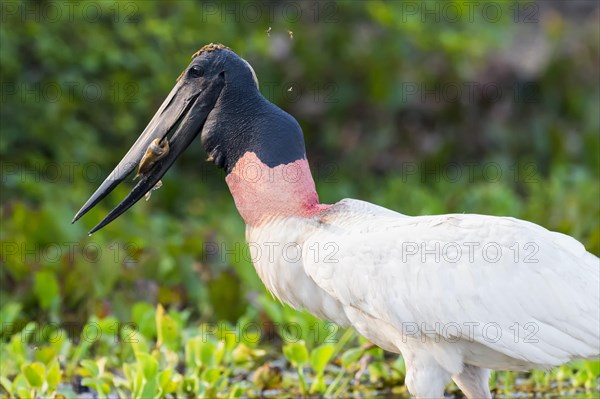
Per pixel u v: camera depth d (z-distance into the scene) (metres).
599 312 7.11
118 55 16.11
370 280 7.40
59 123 15.91
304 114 18.50
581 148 19.48
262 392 9.57
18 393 8.85
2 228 13.16
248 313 11.33
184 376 9.35
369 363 9.76
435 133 18.86
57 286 11.25
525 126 19.31
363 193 17.56
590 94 20.45
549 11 24.39
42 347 10.23
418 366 7.50
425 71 18.97
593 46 20.98
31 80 16.02
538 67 20.25
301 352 9.45
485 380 7.86
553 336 7.16
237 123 8.01
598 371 9.45
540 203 15.37
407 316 7.35
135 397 8.73
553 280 7.19
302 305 7.98
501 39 20.25
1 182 15.21
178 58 16.72
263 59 17.92
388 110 18.67
